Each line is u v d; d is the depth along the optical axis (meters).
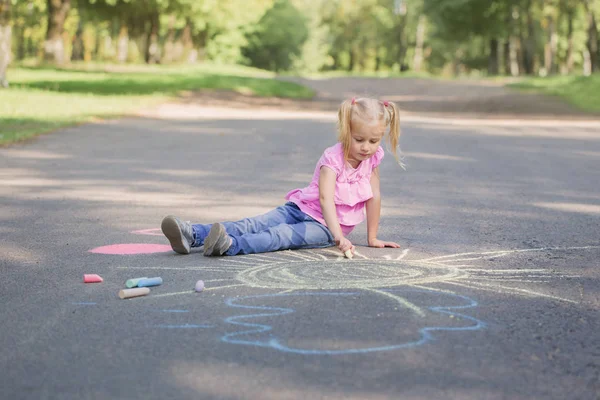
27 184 9.52
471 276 4.73
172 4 50.66
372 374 2.98
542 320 3.74
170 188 9.20
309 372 3.00
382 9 95.88
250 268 4.96
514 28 61.75
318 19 98.31
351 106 5.38
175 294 4.28
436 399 2.74
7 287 4.49
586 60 72.75
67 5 50.16
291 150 14.03
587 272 4.87
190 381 2.92
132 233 6.37
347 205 5.62
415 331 3.53
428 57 100.81
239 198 8.38
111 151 13.55
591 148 15.24
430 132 19.06
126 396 2.78
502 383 2.90
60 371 3.05
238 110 26.91
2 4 28.38
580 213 7.54
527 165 12.12
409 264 5.10
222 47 69.56
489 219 7.15
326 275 4.74
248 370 3.03
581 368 3.07
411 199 8.45
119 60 65.38
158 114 23.16
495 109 30.77
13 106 21.48
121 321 3.74
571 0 59.50
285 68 90.50
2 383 2.92
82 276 4.77
